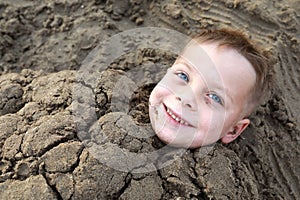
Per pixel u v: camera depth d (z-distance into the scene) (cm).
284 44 52
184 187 36
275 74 50
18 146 37
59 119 38
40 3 55
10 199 35
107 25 53
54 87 42
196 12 54
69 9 55
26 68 52
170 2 55
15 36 53
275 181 46
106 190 35
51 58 52
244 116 42
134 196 35
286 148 48
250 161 46
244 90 39
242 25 53
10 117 40
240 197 39
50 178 35
